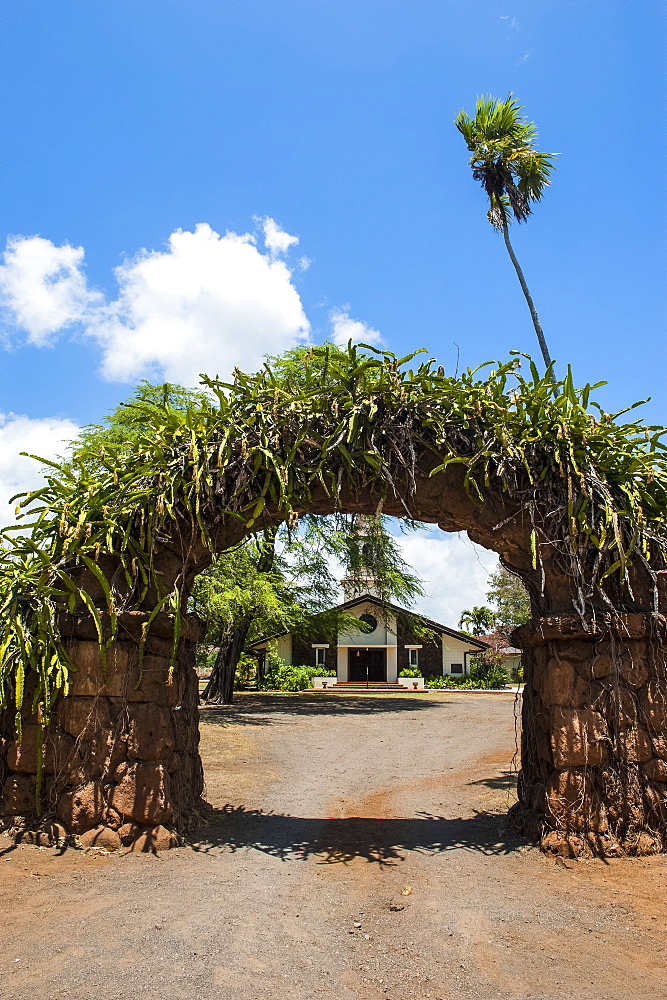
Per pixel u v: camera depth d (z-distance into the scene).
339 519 6.42
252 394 6.07
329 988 3.40
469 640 39.75
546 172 16.05
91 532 5.85
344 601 37.66
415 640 40.19
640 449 6.24
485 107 16.31
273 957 3.70
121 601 5.77
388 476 5.76
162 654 5.89
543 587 5.95
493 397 6.13
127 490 5.95
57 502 6.00
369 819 7.08
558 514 5.96
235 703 25.56
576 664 5.83
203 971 3.49
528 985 3.45
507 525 6.08
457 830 6.53
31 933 3.86
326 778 10.09
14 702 5.75
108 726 5.62
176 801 5.96
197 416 6.12
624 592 6.01
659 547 6.02
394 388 5.96
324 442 5.86
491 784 9.16
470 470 5.79
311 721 19.42
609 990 3.40
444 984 3.46
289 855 5.64
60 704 5.71
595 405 6.19
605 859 5.40
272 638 37.16
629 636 5.78
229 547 6.31
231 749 12.88
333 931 4.07
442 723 19.08
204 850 5.59
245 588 20.83
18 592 5.68
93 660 5.70
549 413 6.14
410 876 5.12
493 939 3.97
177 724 6.11
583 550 5.94
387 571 25.75
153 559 5.91
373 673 41.47
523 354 6.06
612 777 5.62
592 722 5.69
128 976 3.41
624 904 4.49
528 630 6.14
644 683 5.80
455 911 4.39
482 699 29.83
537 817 5.93
